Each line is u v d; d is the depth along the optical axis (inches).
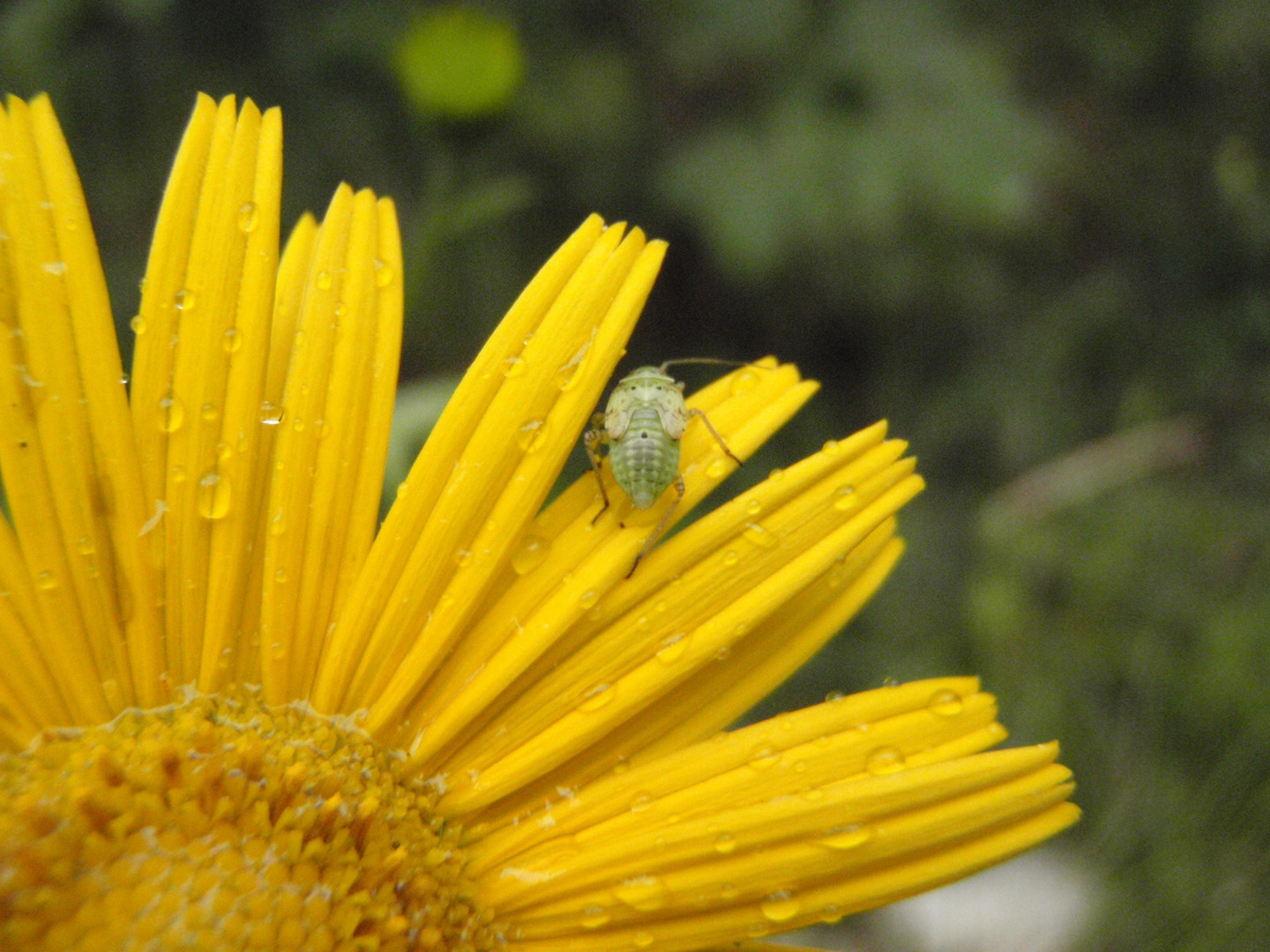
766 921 2.2
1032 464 5.1
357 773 2.3
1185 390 5.0
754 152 4.6
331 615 2.4
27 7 4.2
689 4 4.6
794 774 2.3
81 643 2.3
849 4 4.6
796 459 5.1
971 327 5.2
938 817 2.2
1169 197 5.3
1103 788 4.0
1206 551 4.5
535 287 2.3
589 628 2.3
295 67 4.5
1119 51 5.1
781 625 2.4
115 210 4.5
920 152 4.5
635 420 2.3
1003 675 4.3
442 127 3.3
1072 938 3.6
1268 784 3.5
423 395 2.9
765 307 5.2
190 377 2.3
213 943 2.1
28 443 2.2
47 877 2.1
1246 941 3.4
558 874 2.3
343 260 2.3
